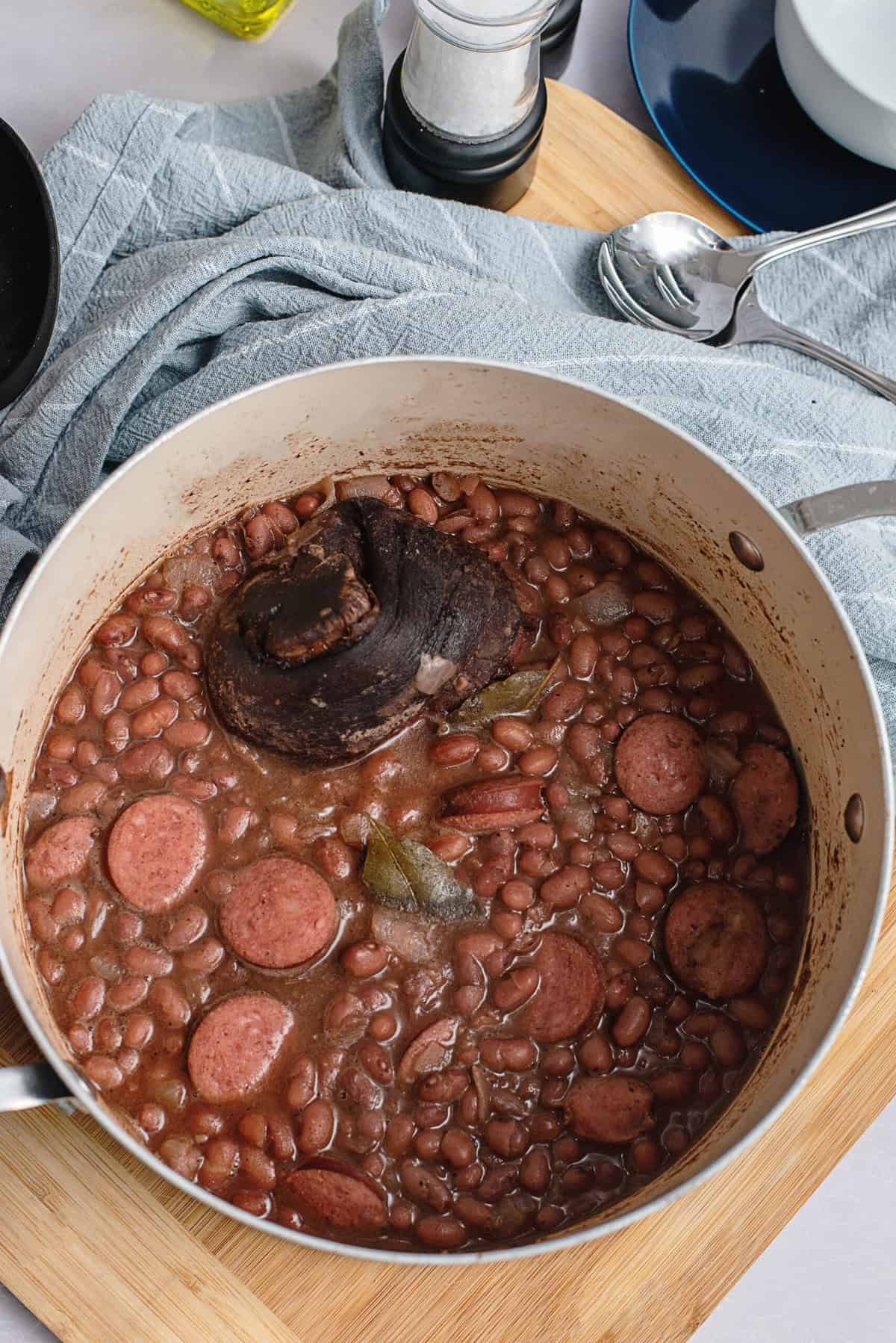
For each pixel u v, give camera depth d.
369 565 0.56
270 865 0.54
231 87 0.74
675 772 0.56
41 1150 0.54
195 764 0.55
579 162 0.70
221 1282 0.54
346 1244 0.48
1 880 0.51
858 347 0.69
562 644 0.58
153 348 0.62
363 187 0.68
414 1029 0.53
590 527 0.61
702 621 0.59
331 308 0.62
